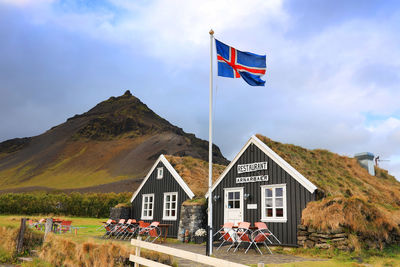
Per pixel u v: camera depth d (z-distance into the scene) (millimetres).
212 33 14312
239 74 14195
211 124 13352
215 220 17797
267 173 15828
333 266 9812
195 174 22078
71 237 11477
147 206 22891
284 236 14289
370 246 12516
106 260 9633
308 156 17609
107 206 54312
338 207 12469
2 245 11789
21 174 191875
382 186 17891
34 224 20703
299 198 14250
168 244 16812
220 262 5930
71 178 174375
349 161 19078
